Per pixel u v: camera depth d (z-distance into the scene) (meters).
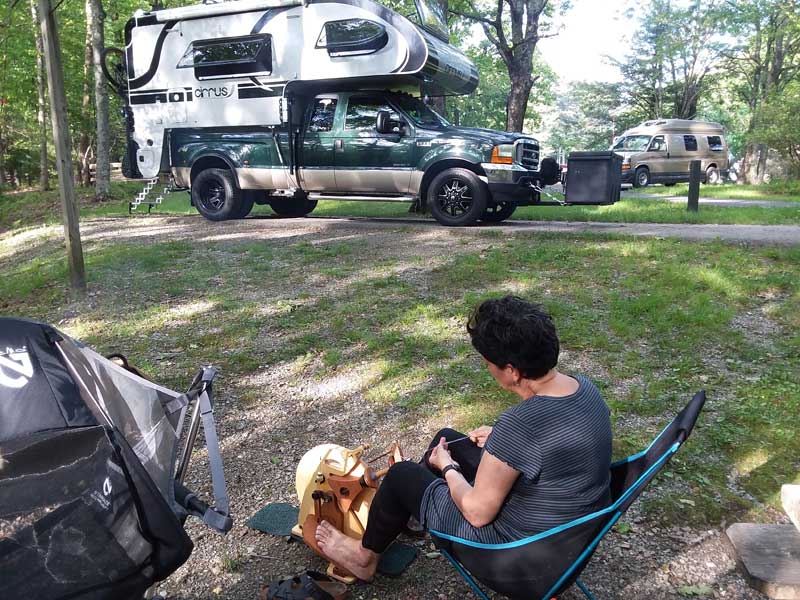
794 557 2.79
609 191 9.72
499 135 9.95
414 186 10.34
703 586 2.73
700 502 3.28
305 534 2.84
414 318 5.95
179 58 11.41
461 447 2.78
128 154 12.26
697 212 11.88
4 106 27.55
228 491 3.54
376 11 9.88
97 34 18.84
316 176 10.89
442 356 5.16
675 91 41.69
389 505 2.56
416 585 2.80
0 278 8.76
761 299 6.25
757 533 2.96
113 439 2.03
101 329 6.04
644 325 5.58
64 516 1.86
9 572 1.72
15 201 23.67
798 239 8.35
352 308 6.25
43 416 2.13
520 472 2.12
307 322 5.98
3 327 2.27
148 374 4.99
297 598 2.54
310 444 4.01
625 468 2.42
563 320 5.79
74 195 6.94
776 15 30.53
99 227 11.92
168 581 2.85
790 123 20.81
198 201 11.97
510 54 15.89
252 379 4.92
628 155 21.86
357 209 13.82
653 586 2.75
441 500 2.38
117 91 12.38
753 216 11.27
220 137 11.50
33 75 25.80
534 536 2.12
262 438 4.09
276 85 10.72
